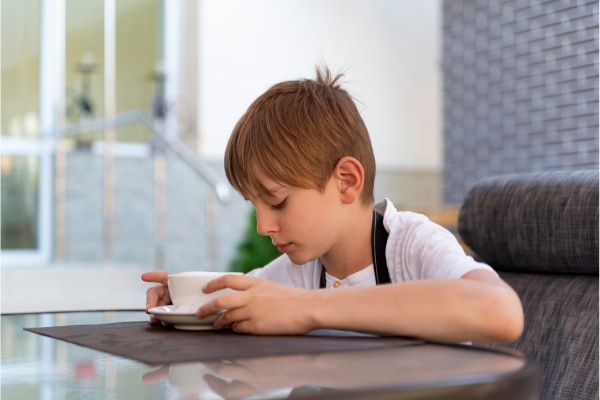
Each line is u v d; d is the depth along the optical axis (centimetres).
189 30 602
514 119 433
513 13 432
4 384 53
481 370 51
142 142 569
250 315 73
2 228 514
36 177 525
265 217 93
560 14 400
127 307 122
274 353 61
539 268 117
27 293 392
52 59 539
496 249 121
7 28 528
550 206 114
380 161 701
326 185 93
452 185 483
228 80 613
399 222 100
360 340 68
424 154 720
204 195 587
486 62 454
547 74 409
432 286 71
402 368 53
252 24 626
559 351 106
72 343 73
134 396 47
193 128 596
